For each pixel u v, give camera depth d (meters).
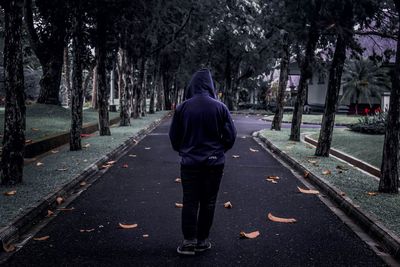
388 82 31.77
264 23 19.72
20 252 4.94
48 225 5.99
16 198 6.77
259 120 31.56
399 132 7.72
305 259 4.84
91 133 18.59
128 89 22.09
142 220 6.27
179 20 22.84
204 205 4.93
